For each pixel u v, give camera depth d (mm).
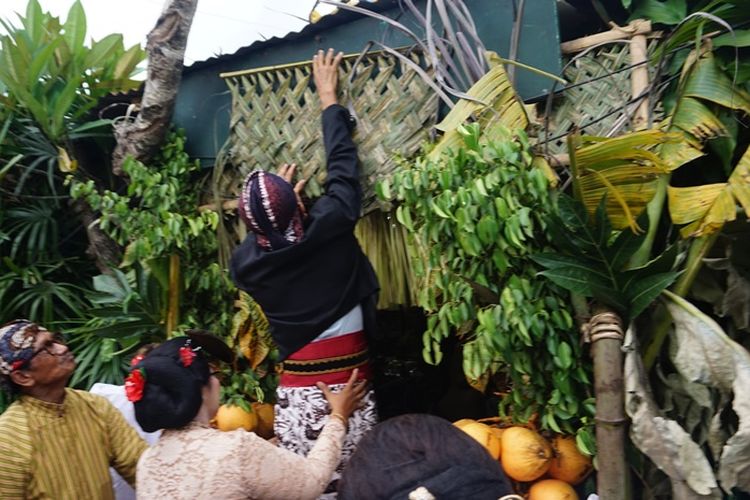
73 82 3170
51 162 3377
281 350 2326
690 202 1925
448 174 2078
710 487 1821
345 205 2281
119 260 3459
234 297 3006
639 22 2209
